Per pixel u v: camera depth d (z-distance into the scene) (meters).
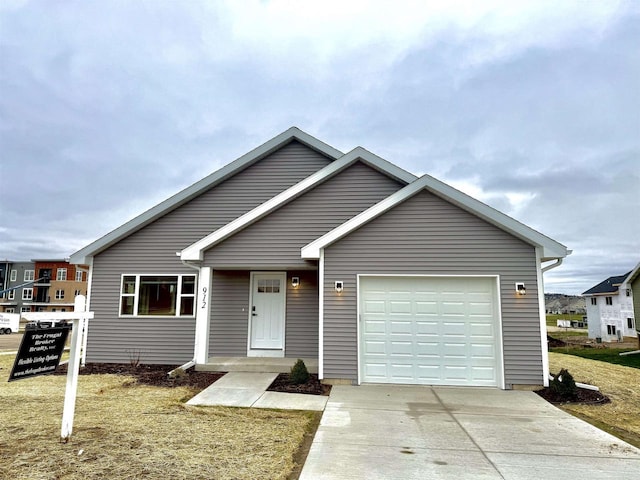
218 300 10.11
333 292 8.05
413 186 8.02
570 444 4.68
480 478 3.72
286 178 10.68
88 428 4.79
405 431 5.07
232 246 9.38
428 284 8.07
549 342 22.91
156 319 10.16
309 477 3.68
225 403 6.29
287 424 5.29
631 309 27.84
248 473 3.68
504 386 7.46
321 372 7.82
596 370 10.39
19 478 3.38
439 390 7.38
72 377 4.37
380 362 7.96
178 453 4.08
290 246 9.39
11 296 48.06
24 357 3.94
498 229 7.92
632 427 5.53
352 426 5.25
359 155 9.64
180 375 8.23
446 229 8.02
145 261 10.41
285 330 9.92
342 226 8.02
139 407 5.90
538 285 7.67
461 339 7.88
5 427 4.76
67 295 48.09
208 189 10.68
